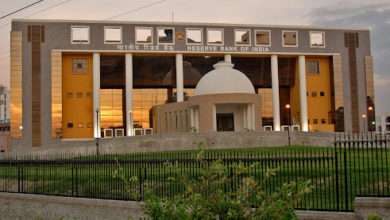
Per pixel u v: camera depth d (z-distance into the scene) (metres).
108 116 80.81
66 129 72.19
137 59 76.12
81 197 19.08
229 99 52.09
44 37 69.62
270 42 75.94
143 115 82.12
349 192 16.97
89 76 73.19
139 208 17.05
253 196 11.30
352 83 78.19
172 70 78.50
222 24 74.56
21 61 68.62
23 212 20.69
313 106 80.12
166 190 18.56
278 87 78.00
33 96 68.50
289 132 43.12
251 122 53.34
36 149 41.91
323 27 78.25
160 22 72.81
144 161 19.48
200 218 10.55
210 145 40.56
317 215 14.48
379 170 20.14
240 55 76.06
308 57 80.25
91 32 70.94
